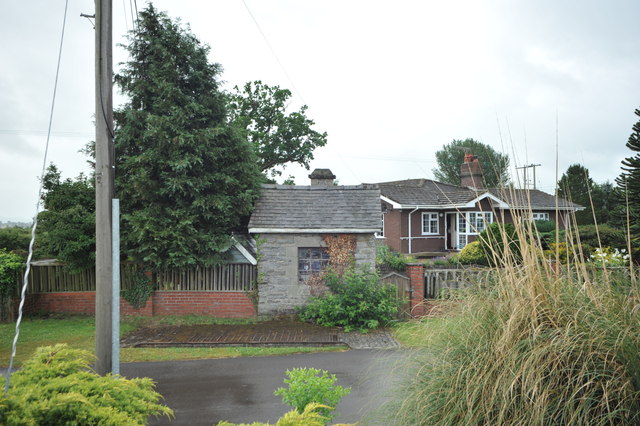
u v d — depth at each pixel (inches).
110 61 248.5
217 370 313.3
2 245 656.4
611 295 131.6
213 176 506.9
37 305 516.7
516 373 114.7
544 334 121.4
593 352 112.9
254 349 372.2
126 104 515.8
